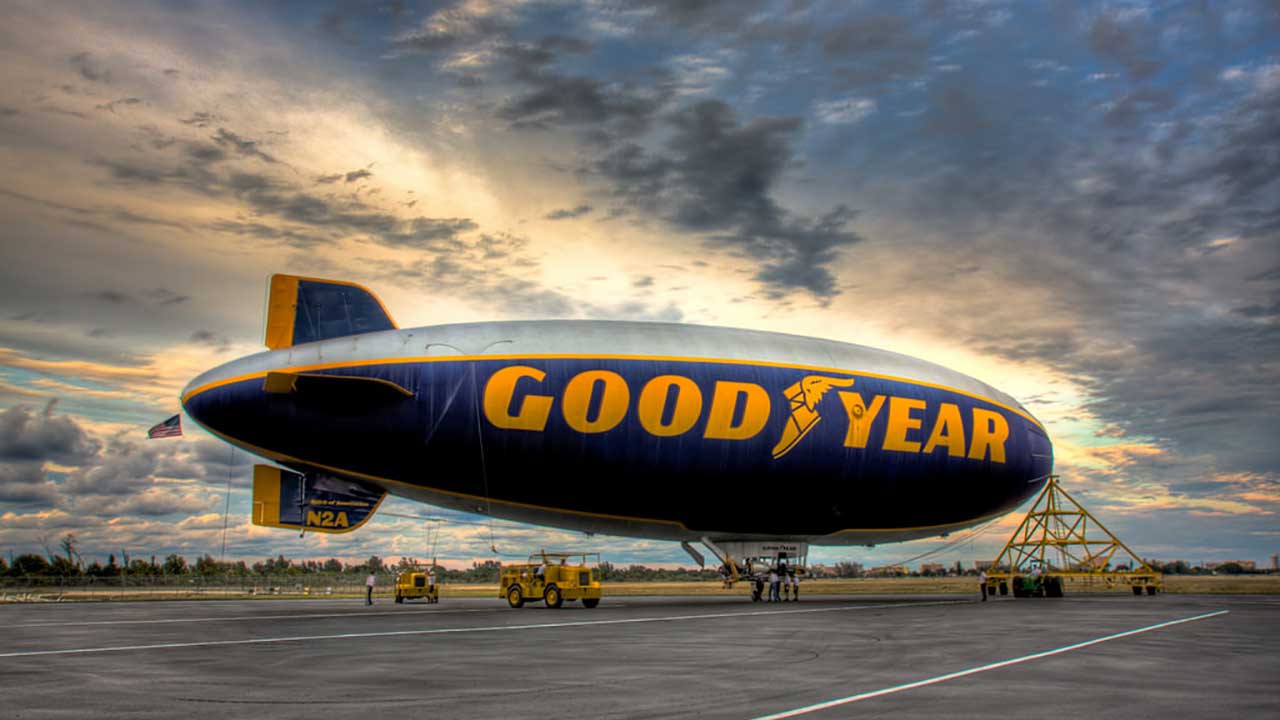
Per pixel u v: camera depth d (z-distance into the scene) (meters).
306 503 43.03
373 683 17.70
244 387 40.31
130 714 14.20
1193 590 89.88
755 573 51.94
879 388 47.84
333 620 38.09
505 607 50.38
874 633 29.58
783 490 45.78
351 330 44.81
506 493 42.47
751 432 43.84
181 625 35.34
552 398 41.00
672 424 42.53
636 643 26.25
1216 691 16.25
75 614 44.97
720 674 18.83
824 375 46.41
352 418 40.19
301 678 18.53
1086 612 42.28
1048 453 56.94
